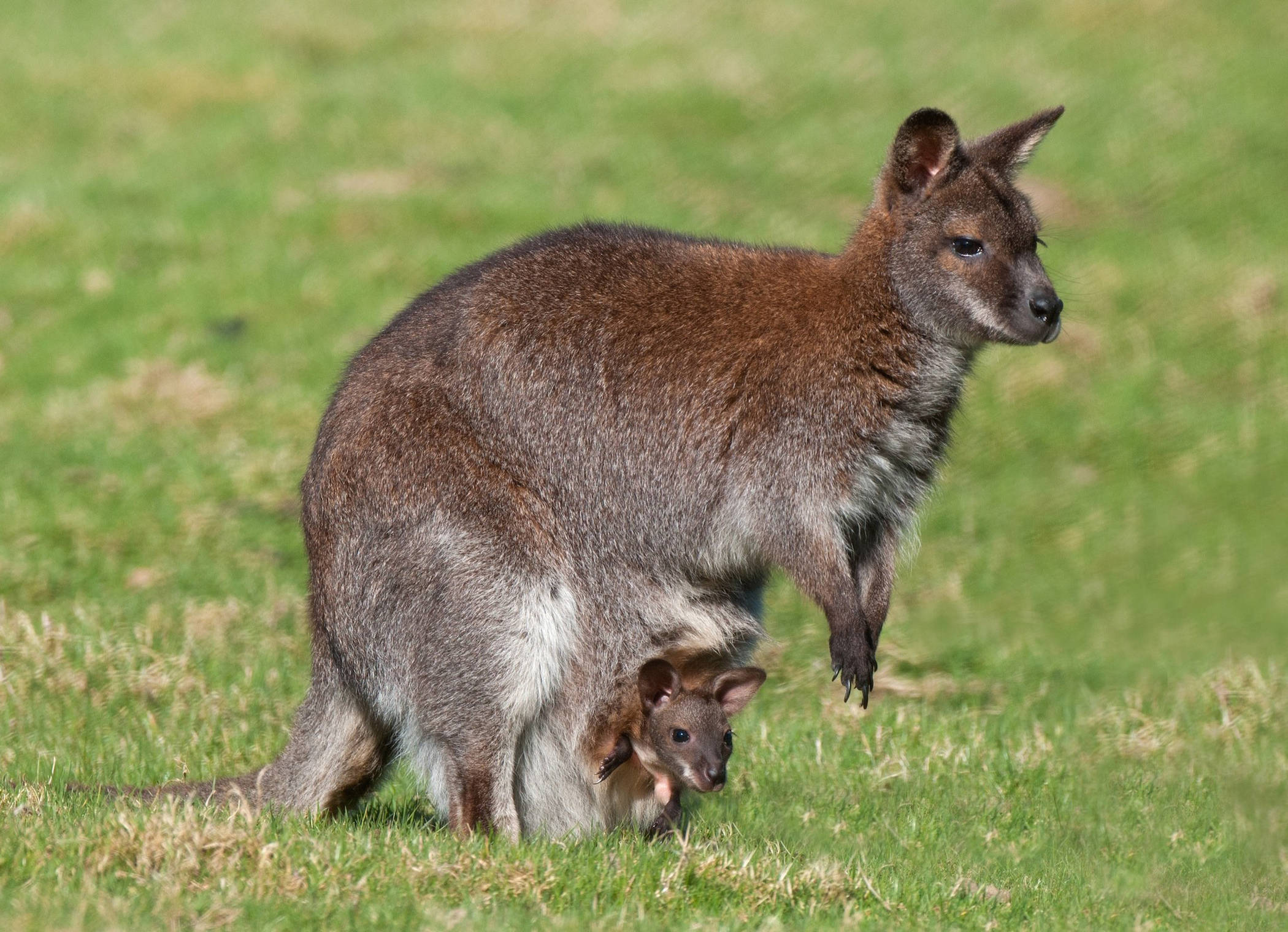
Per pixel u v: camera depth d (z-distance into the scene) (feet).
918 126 77.41
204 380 153.79
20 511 125.59
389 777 80.38
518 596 72.54
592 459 75.10
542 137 230.89
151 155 223.30
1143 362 172.24
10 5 280.10
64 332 166.50
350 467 74.23
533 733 73.92
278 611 110.63
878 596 79.92
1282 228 204.13
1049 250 196.75
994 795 83.20
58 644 98.17
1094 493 148.97
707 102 241.96
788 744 90.27
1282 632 119.96
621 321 75.92
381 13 280.10
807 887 63.87
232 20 275.39
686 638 77.30
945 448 80.64
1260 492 149.48
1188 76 246.06
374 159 222.07
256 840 61.36
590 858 64.54
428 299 77.77
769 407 75.46
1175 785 84.58
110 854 59.47
